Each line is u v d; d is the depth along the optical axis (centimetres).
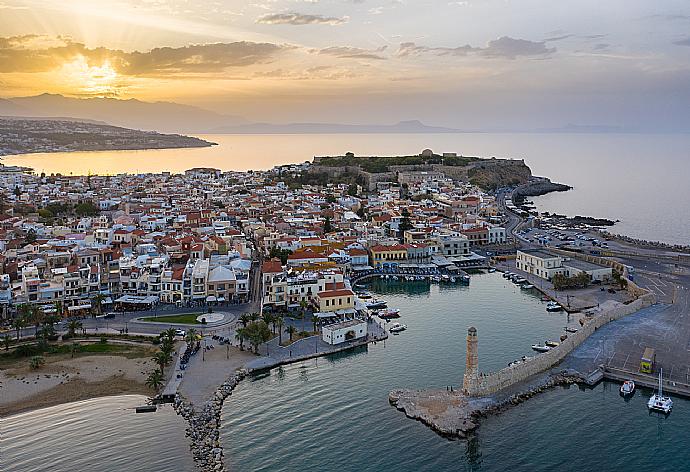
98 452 13612
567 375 17512
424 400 16025
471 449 13812
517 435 14412
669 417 15125
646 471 12875
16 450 13688
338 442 14125
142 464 13162
